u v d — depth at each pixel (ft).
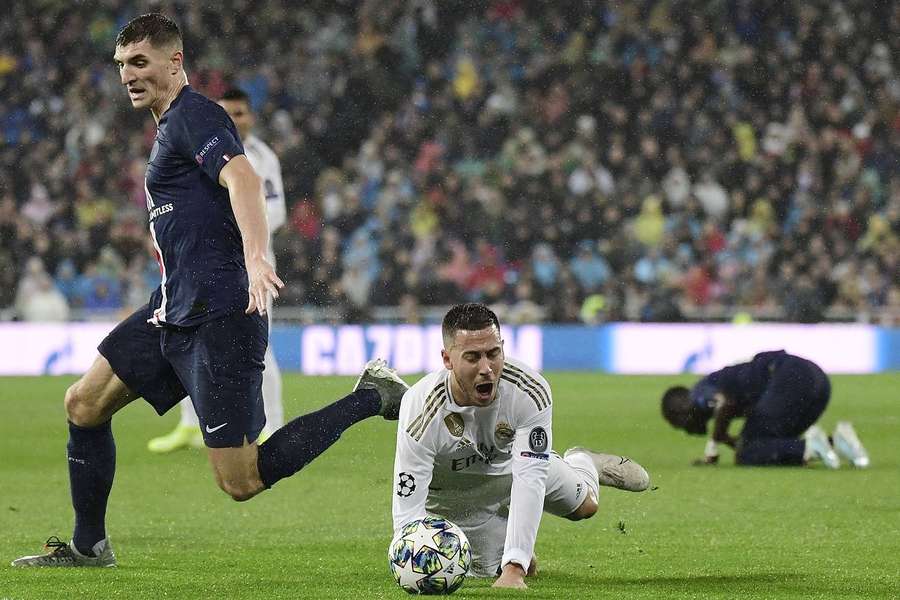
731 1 329.93
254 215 62.03
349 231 282.36
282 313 266.16
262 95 310.04
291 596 62.08
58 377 252.42
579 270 278.05
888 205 308.60
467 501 66.69
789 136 310.86
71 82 311.47
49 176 290.15
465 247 282.97
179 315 65.41
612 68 321.52
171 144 64.59
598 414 183.01
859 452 124.98
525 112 313.53
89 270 268.21
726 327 269.03
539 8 328.29
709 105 319.88
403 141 304.50
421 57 322.75
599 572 69.92
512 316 271.69
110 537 84.58
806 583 66.28
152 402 69.15
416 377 244.01
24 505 100.73
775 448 125.18
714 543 80.84
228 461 66.44
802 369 125.90
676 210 293.64
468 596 60.85
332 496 105.19
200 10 317.63
